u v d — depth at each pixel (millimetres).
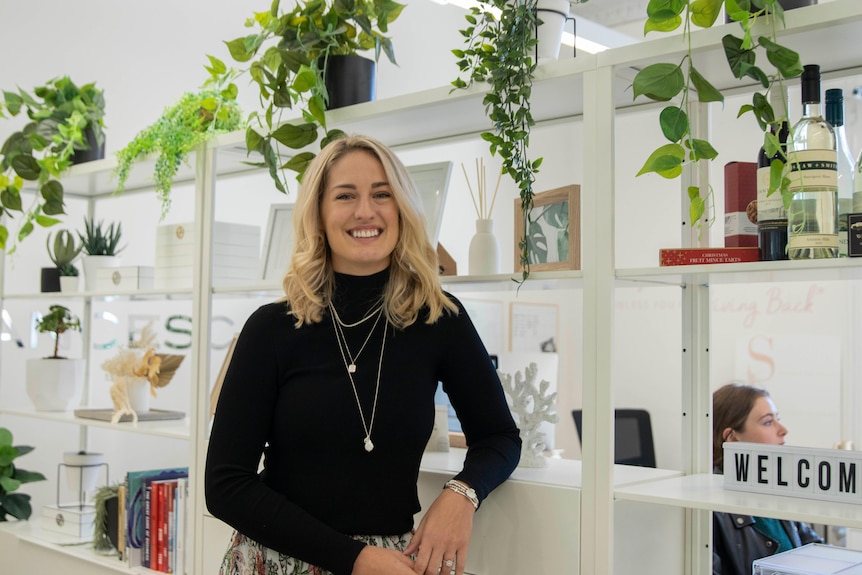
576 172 5863
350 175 1869
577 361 5949
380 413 1791
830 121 1662
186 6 4141
